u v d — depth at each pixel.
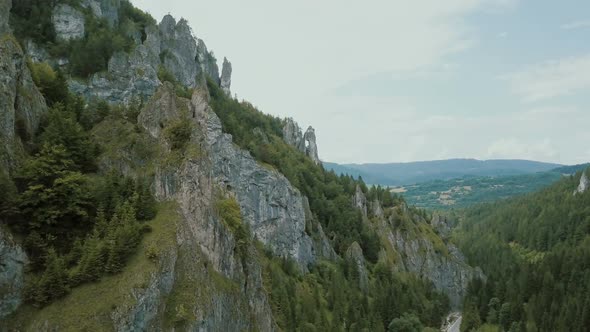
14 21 151.38
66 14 159.75
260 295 85.12
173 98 82.31
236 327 72.56
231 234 78.81
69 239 61.78
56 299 55.59
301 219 195.62
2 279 54.91
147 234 63.59
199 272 66.12
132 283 57.34
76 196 63.22
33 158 64.75
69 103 82.88
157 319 58.94
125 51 165.25
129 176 71.31
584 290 182.88
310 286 172.38
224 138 170.12
